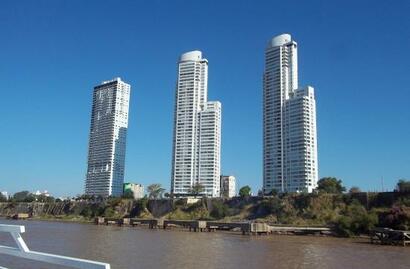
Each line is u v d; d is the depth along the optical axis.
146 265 50.38
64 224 180.75
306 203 174.12
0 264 38.97
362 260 62.00
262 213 185.50
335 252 73.44
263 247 80.56
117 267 48.00
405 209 117.31
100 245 75.88
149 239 94.69
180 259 57.28
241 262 56.12
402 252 75.69
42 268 37.50
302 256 65.62
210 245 82.38
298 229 129.25
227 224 136.88
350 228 120.94
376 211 137.75
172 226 160.88
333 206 166.75
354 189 173.12
